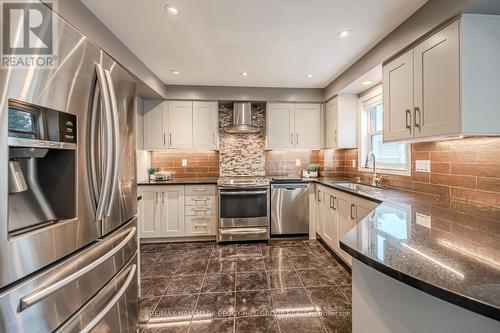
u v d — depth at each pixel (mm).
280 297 1902
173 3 1585
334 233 2666
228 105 3807
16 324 675
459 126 1343
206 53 2338
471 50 1335
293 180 3334
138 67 2451
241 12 1686
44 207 890
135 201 1472
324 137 3580
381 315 823
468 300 514
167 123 3408
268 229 3225
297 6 1620
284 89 3496
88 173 972
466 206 1475
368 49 2254
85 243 956
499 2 1258
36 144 745
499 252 752
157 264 2545
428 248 789
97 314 995
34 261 730
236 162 3814
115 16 1725
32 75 731
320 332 1524
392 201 1671
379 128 2895
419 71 1650
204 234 3252
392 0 1551
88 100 970
